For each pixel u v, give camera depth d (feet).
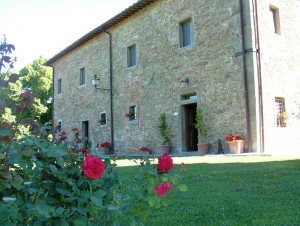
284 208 8.84
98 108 46.24
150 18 37.52
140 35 38.91
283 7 31.68
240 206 9.24
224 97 28.40
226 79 28.35
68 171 4.75
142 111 37.65
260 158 21.43
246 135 26.40
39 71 86.02
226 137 27.02
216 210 8.93
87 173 4.45
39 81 83.61
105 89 44.19
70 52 55.62
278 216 8.13
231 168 17.12
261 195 10.55
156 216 8.52
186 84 32.14
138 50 39.04
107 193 4.93
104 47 45.78
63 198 4.70
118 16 40.52
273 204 9.32
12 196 4.64
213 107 29.27
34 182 4.72
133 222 5.10
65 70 57.11
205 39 30.63
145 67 37.68
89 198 4.58
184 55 32.68
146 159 6.62
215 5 29.94
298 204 9.21
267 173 14.70
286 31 31.40
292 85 30.73
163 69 35.12
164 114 34.22
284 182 12.47
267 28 28.94
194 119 34.12
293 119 29.91
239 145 26.07
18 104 4.55
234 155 24.63
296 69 31.63
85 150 5.47
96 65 47.42
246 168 16.75
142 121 37.47
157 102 35.55
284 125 28.73
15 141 4.31
